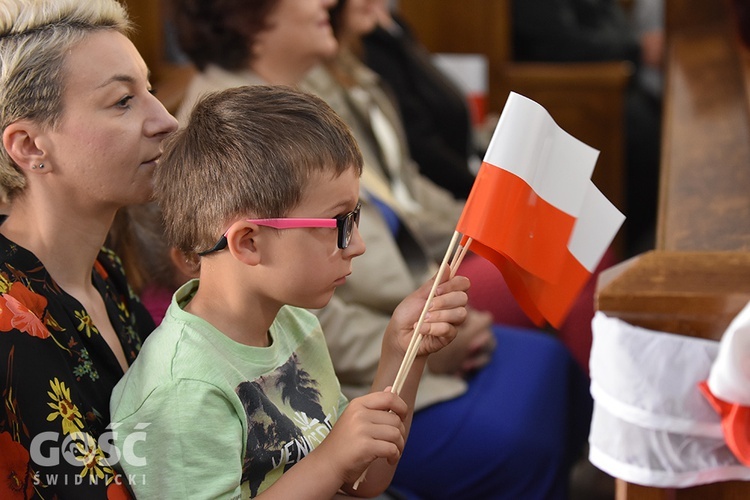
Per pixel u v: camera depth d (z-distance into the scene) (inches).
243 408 61.2
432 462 104.7
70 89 60.4
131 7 160.9
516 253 62.8
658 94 232.8
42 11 60.4
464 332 109.3
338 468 57.8
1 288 58.5
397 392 60.7
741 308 63.1
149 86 66.4
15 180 62.1
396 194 142.6
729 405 62.5
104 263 72.0
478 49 212.5
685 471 64.6
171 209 62.1
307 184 59.4
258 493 62.5
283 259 60.2
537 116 63.2
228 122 60.6
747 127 113.2
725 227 79.2
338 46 137.6
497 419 104.8
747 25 150.4
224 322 62.6
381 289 107.3
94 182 62.1
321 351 70.4
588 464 144.6
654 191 219.3
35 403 56.8
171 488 58.1
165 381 59.4
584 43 216.8
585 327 132.5
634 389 64.1
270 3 108.0
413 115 165.6
